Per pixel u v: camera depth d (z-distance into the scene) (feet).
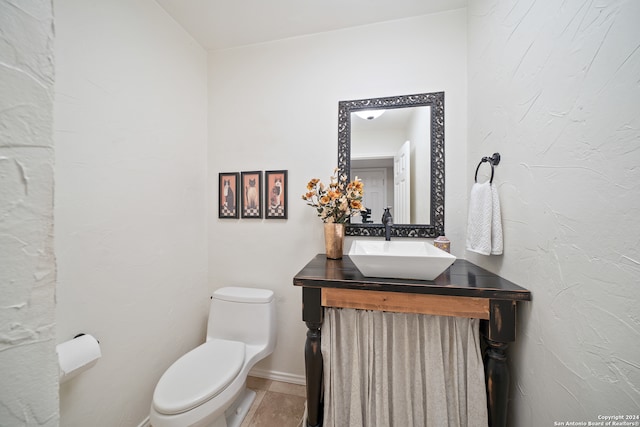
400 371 3.30
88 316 3.15
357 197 4.55
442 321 3.21
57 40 2.84
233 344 4.26
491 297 2.80
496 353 2.92
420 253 4.08
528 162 2.69
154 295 4.18
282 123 5.23
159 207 4.30
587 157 1.96
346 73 4.93
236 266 5.45
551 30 2.32
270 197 5.25
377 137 4.80
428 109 4.59
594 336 1.92
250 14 4.56
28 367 1.02
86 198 3.14
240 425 4.08
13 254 0.98
